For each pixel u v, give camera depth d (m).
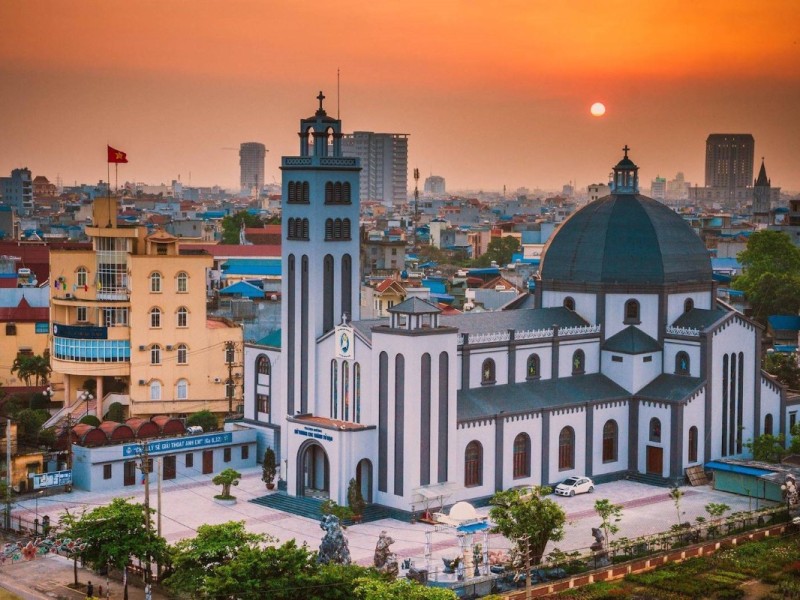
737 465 137.50
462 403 132.12
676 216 154.88
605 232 151.25
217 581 90.38
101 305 165.38
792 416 157.88
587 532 120.12
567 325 147.88
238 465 147.62
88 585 100.50
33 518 122.88
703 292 152.88
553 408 137.00
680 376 146.12
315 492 131.25
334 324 136.38
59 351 167.00
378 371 127.06
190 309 165.50
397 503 125.56
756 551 114.12
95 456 135.00
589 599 100.56
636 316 148.38
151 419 147.75
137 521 101.19
